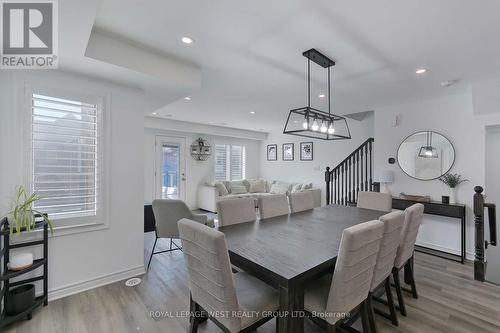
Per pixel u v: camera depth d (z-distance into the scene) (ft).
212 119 20.39
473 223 11.84
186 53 8.27
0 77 7.09
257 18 6.24
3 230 6.72
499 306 7.75
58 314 7.13
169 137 22.26
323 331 6.66
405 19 6.19
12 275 6.50
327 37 7.12
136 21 6.46
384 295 8.34
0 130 7.09
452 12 5.87
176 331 6.50
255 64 9.07
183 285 8.88
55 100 7.84
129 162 9.49
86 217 8.50
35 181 7.57
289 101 14.19
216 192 22.18
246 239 6.51
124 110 9.33
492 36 6.93
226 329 4.78
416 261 11.41
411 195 13.46
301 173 24.38
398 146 14.40
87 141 8.55
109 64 7.43
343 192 18.06
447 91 11.90
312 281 6.00
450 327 6.74
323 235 6.90
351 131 19.94
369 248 5.16
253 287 5.74
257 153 29.01
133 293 8.31
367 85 11.16
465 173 12.12
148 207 15.70
